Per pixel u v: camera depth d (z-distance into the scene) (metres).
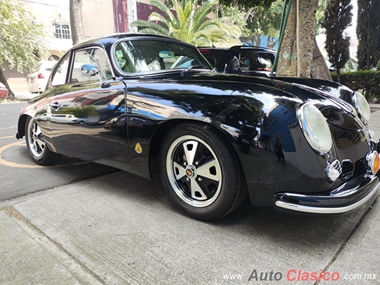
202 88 2.17
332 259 1.83
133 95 2.43
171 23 19.02
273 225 2.24
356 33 11.27
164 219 2.35
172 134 2.29
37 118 3.51
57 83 3.51
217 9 20.81
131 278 1.70
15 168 3.68
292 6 5.31
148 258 1.87
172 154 2.39
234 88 2.08
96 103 2.70
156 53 3.07
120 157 2.62
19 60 13.66
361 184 1.98
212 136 2.06
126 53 2.87
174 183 2.42
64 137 3.16
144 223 2.29
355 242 2.00
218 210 2.16
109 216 2.40
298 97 2.02
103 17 20.14
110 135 2.62
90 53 2.99
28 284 1.65
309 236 2.09
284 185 1.87
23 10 13.93
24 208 2.55
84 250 1.95
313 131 1.82
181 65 3.19
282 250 1.93
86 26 19.31
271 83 2.23
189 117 2.11
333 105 2.19
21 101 13.55
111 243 2.03
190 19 18.70
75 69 3.22
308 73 5.44
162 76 2.80
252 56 6.48
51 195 2.84
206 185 2.25
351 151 2.10
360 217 2.33
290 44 5.41
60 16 19.59
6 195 2.84
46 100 3.37
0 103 12.41
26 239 2.08
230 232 2.15
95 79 2.87
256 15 22.98
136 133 2.43
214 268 1.77
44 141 3.55
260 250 1.94
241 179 2.05
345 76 9.75
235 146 1.94
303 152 1.82
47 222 2.31
